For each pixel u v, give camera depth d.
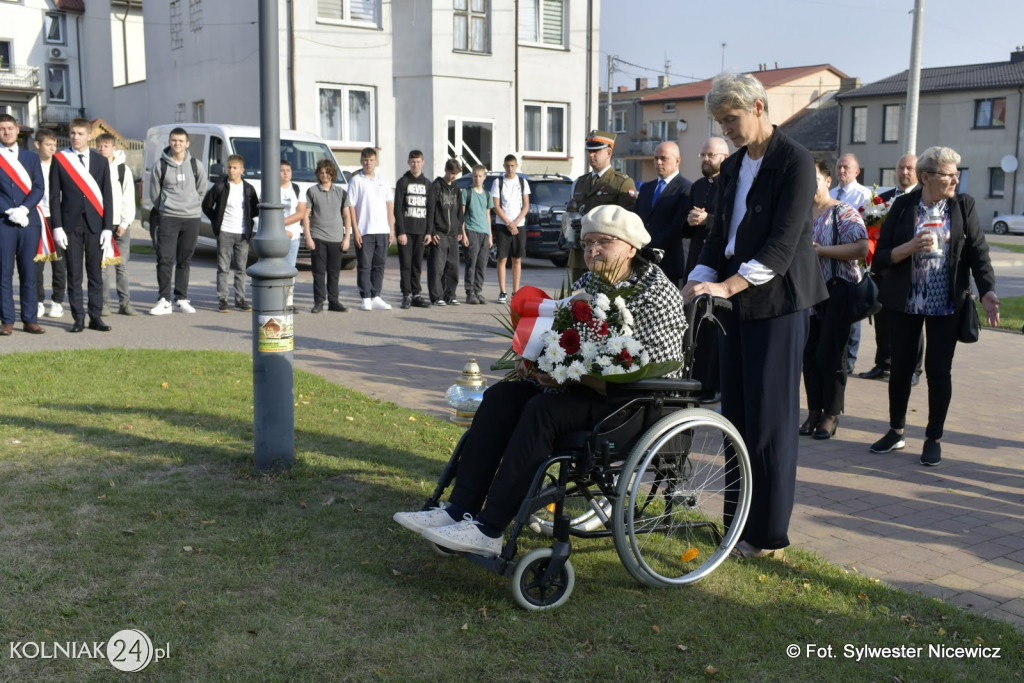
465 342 9.65
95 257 9.41
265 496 4.52
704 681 2.99
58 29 46.50
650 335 3.52
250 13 24.11
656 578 3.65
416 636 3.21
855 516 4.71
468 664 3.04
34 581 3.49
